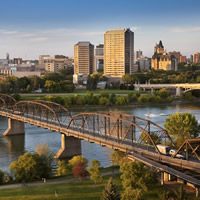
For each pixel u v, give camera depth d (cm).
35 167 8675
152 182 7025
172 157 7944
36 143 13712
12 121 15575
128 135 13438
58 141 13988
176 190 6888
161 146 8644
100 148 12612
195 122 11219
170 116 11488
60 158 11550
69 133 11344
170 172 6994
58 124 13338
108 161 10844
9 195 7206
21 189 7662
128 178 7075
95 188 7494
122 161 8850
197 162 7569
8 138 14862
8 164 10844
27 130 16400
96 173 7812
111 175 8456
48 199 6869
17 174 8625
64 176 8806
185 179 6588
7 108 18412
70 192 7269
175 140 11000
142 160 7888
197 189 6544
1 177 8638
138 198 6203
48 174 8950
